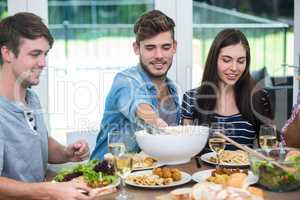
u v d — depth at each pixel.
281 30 3.29
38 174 1.96
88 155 2.18
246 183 1.54
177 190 1.57
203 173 1.85
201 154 2.24
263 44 3.29
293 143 2.36
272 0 3.24
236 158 2.06
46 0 2.98
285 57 3.31
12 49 1.85
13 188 1.62
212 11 3.17
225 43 2.41
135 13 3.14
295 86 3.32
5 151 1.85
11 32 1.84
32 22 1.85
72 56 3.11
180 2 3.07
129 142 1.77
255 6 3.23
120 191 1.69
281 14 3.26
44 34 1.87
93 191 1.60
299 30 3.26
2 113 1.83
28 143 1.89
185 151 1.94
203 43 3.18
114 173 1.79
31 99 2.03
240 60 2.42
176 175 1.77
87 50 3.13
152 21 2.38
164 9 3.07
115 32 3.14
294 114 2.37
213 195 1.41
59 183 1.63
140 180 1.75
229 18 3.20
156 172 1.82
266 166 1.65
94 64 3.14
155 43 2.39
